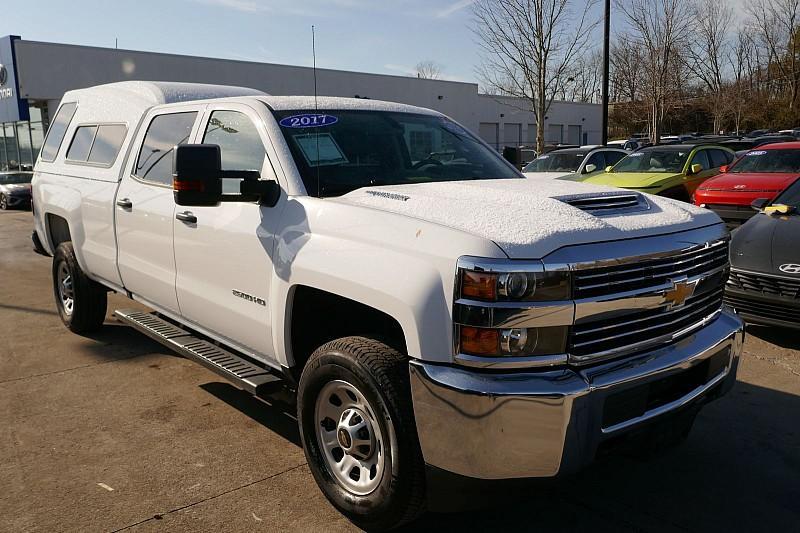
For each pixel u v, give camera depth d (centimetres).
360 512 305
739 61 3866
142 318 501
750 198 1017
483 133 4612
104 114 565
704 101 3566
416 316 267
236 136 399
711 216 340
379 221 299
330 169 366
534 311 255
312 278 316
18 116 2833
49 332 638
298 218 337
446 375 260
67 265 594
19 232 1502
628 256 274
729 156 1372
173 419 439
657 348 295
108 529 315
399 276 277
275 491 350
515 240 260
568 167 1558
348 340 309
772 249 578
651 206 337
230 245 377
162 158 460
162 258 446
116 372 527
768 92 4050
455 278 260
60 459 384
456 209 296
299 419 337
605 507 335
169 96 522
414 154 409
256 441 407
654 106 2416
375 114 422
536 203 303
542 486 267
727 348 328
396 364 288
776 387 487
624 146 2800
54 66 2872
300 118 386
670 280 293
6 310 727
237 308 380
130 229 480
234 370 379
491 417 253
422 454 274
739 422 429
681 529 316
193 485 356
